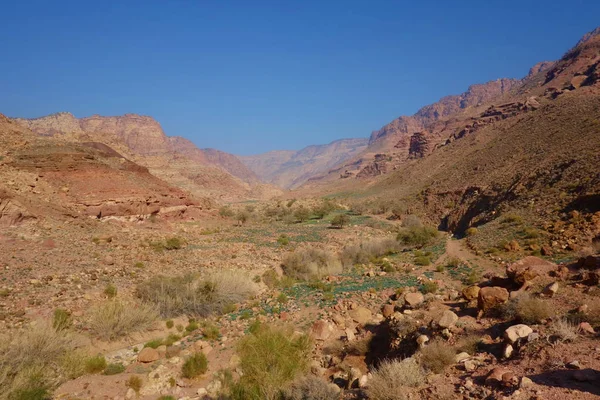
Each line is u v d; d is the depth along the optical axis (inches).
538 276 446.9
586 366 229.1
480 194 2242.9
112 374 443.8
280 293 770.2
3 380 374.6
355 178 7391.7
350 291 744.3
